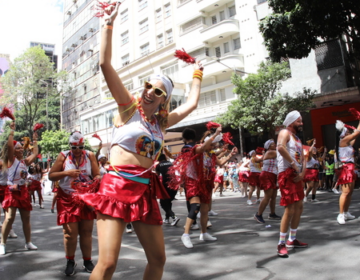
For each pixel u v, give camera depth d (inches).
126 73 1334.9
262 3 794.8
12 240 243.6
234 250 183.6
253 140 909.2
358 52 564.7
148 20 1284.4
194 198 203.6
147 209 89.9
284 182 170.4
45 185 975.0
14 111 1768.0
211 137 197.2
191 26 1078.4
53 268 167.8
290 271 143.3
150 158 94.4
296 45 504.1
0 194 235.8
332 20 452.8
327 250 169.5
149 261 92.8
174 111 107.0
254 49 907.4
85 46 1717.5
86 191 102.0
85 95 1690.5
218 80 990.4
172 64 1147.9
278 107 654.5
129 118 92.2
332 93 647.1
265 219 282.4
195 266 158.6
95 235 259.8
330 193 485.1
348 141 237.5
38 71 1567.4
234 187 714.8
